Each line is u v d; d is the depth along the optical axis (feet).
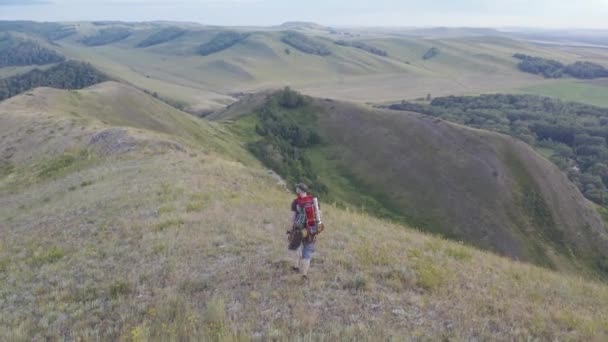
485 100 624.18
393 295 31.37
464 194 252.83
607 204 301.84
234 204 57.77
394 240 48.26
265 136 341.21
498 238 223.92
